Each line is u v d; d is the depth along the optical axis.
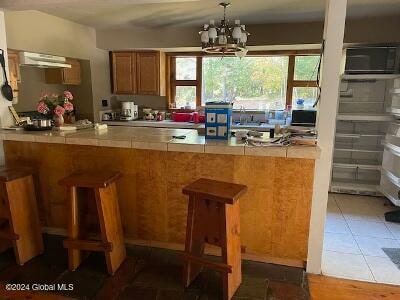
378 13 3.75
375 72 3.83
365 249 2.68
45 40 3.89
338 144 4.43
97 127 2.91
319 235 2.24
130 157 2.51
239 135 2.51
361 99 4.20
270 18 4.05
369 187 4.07
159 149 2.34
